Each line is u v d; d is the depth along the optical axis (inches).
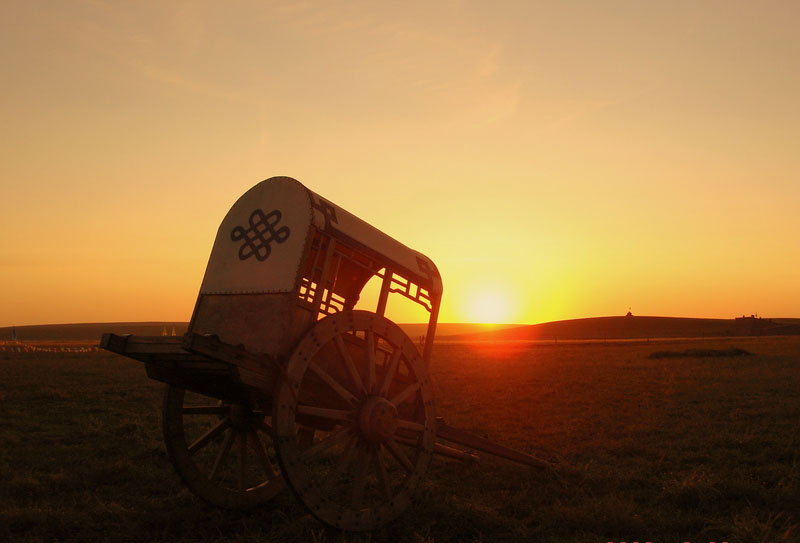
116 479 350.3
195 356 234.8
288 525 261.6
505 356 1697.8
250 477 356.2
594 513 276.1
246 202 279.9
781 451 410.9
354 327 265.7
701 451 417.7
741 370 1061.8
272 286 255.3
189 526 269.7
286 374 237.0
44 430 501.0
